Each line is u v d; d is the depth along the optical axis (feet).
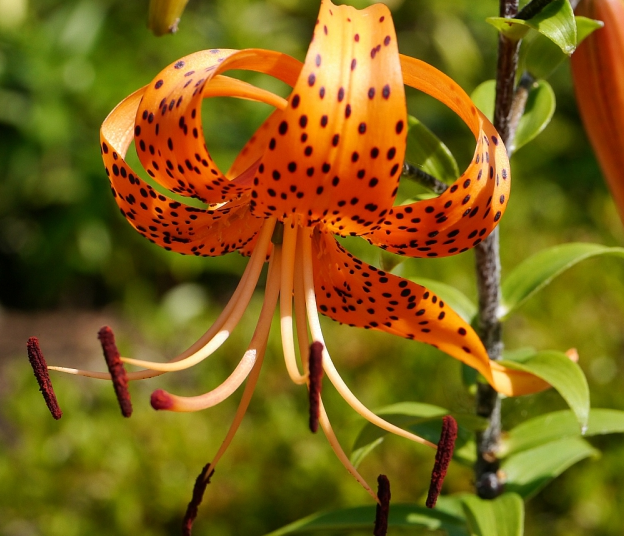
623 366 2.83
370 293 1.52
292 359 1.50
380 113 1.37
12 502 2.58
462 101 1.40
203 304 3.97
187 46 4.28
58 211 4.13
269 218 1.52
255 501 2.52
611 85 1.56
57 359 3.52
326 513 1.70
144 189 1.49
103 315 4.01
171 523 2.52
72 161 4.06
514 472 1.71
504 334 2.90
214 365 3.02
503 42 1.50
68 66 4.03
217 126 4.06
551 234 3.61
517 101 1.56
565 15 1.44
